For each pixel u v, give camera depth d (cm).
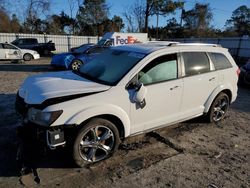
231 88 530
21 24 4047
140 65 372
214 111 523
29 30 4050
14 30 3925
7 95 695
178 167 354
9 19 3766
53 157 360
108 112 336
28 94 346
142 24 4469
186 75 433
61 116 304
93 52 1169
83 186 302
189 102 448
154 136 457
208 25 5769
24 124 332
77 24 4938
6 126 467
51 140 305
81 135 325
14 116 520
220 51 511
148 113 386
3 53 1587
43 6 3997
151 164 358
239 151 416
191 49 450
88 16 4819
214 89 490
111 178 320
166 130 488
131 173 333
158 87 389
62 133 312
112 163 355
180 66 424
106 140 356
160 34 5550
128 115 362
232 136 477
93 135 337
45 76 412
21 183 303
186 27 5994
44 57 2214
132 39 2156
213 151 410
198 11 5750
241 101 757
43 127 306
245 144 445
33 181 307
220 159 384
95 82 368
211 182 323
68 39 2930
